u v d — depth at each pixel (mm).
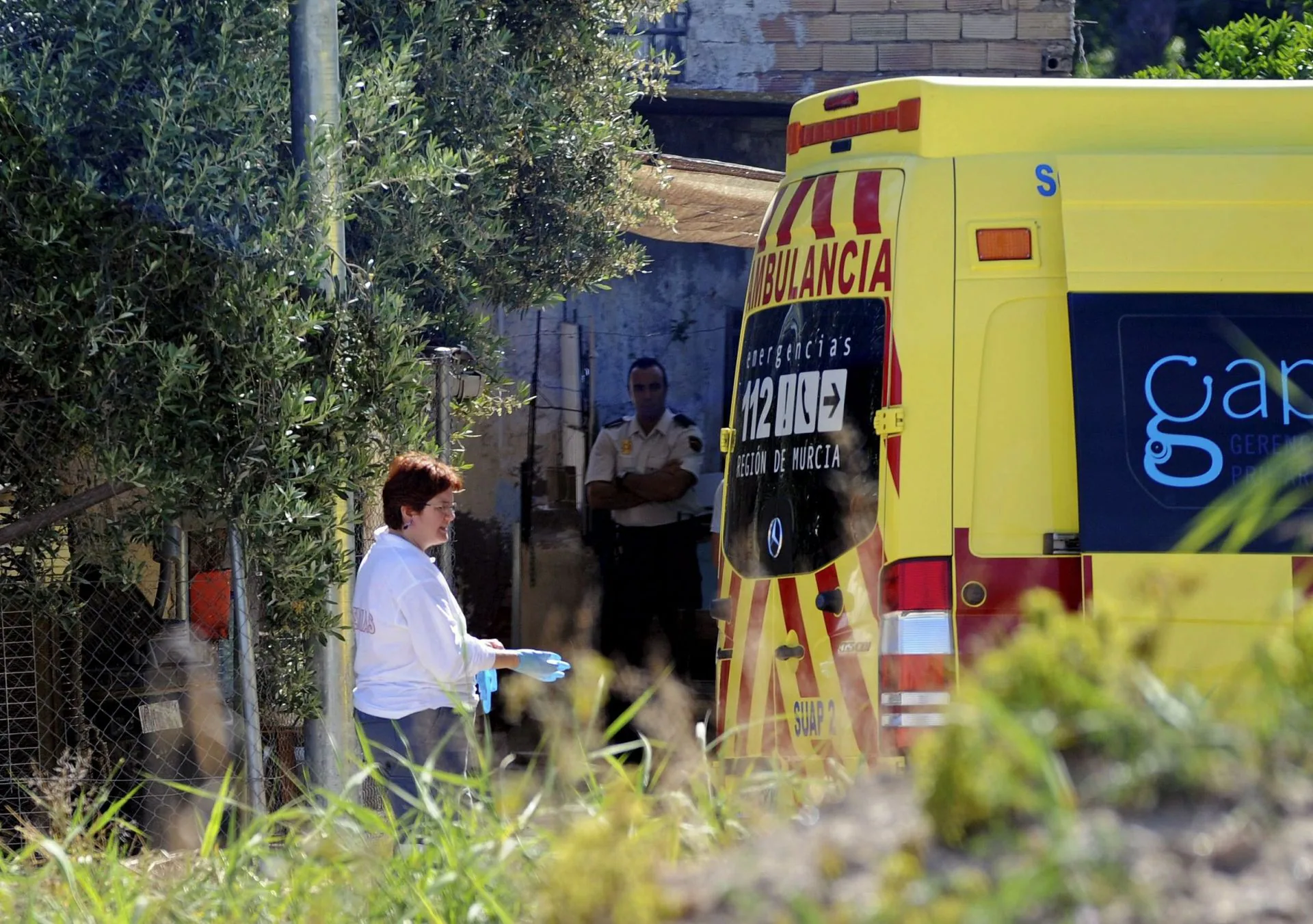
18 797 24688
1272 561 19609
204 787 24406
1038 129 21047
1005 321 20422
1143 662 10266
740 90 53125
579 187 35438
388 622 21266
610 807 12023
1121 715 9383
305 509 23062
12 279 22703
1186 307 20344
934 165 20781
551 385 41438
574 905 10422
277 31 25359
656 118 53938
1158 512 19828
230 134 24156
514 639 40750
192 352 22406
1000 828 8977
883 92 21531
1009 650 10125
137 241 22875
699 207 40094
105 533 25125
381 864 12609
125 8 23344
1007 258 20484
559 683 22406
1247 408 20188
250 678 23531
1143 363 20156
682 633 40938
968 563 19984
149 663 26031
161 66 23547
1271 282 20516
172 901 13000
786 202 22953
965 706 9508
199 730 25875
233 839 14305
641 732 15484
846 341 21375
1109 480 19891
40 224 22359
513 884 12125
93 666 26391
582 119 35156
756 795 12945
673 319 41562
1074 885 8180
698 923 9641
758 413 23156
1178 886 8336
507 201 34031
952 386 20297
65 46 23781
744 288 41500
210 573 27797
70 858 14078
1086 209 20531
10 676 25250
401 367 24766
